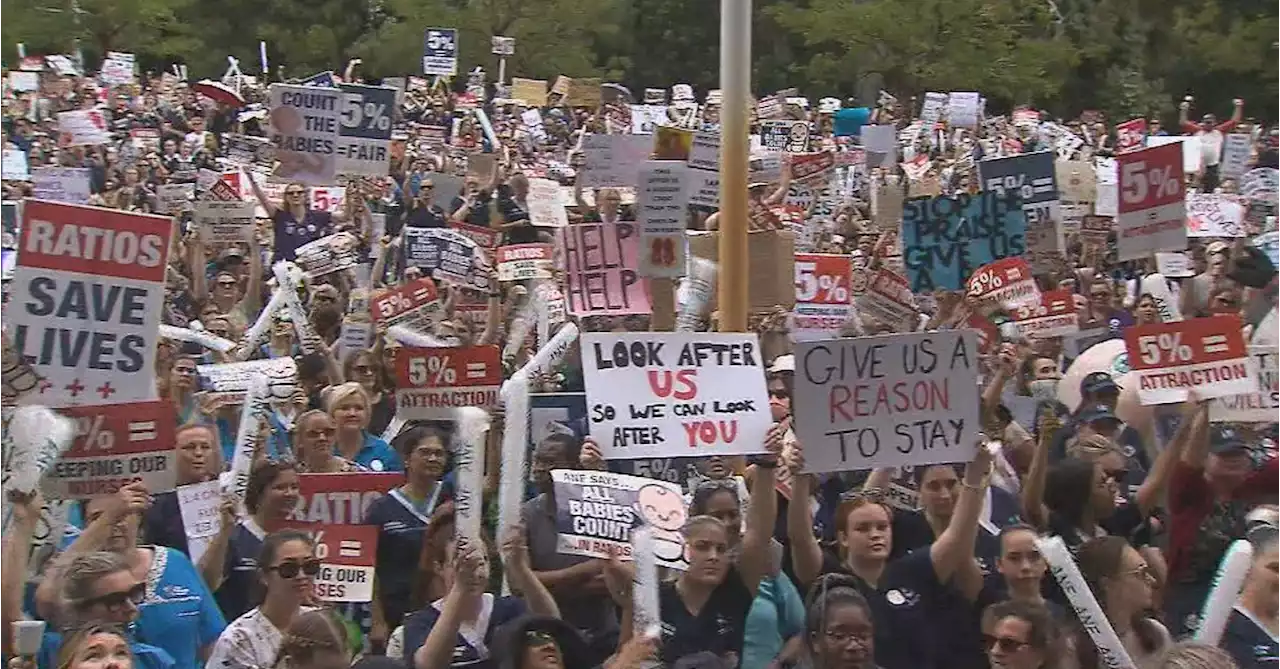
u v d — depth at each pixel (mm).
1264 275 16688
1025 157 15898
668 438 7988
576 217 19375
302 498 8383
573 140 34594
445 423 10188
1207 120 35219
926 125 34656
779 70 62156
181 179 23172
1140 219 14539
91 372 7738
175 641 7062
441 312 13312
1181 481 9258
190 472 8188
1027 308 13250
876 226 18656
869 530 7336
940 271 13523
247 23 63188
